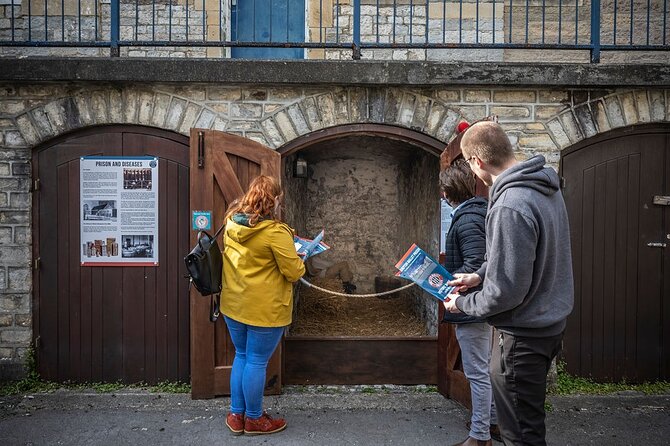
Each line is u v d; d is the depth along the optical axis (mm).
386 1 5641
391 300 6703
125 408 3990
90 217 4328
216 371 4168
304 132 4266
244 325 3363
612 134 4352
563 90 4273
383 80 4094
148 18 5609
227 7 5918
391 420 3846
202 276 3340
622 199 4395
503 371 2320
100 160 4301
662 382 4457
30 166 4266
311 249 3609
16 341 4309
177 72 4070
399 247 6832
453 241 3158
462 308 2420
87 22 5527
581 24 5648
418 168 6016
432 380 4480
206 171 4078
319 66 4082
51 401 4098
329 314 6074
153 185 4316
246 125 4254
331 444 3477
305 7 6012
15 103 4215
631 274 4422
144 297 4379
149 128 4293
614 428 3730
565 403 4125
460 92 4270
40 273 4344
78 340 4379
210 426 3705
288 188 5902
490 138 2430
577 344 4434
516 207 2176
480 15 5629
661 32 5613
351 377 4477
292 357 4457
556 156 4297
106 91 4211
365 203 6891
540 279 2238
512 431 2309
